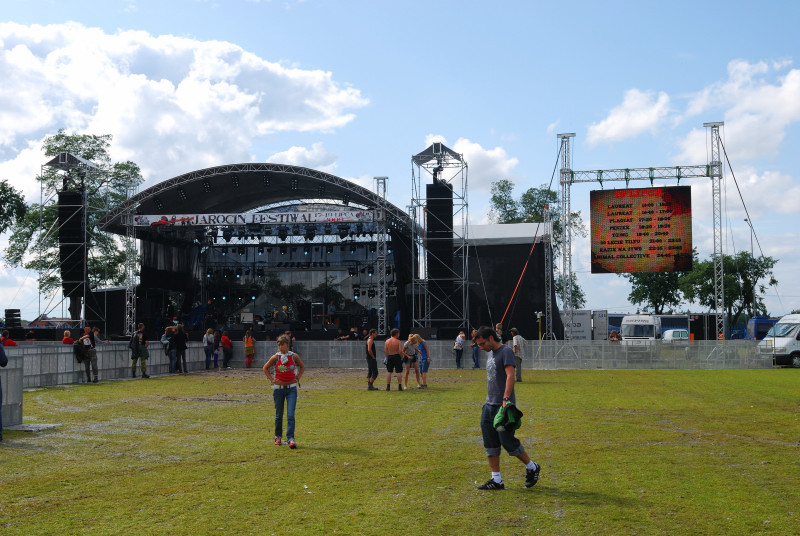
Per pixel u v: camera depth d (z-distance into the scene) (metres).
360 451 11.23
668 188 41.59
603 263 42.22
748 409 17.08
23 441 12.15
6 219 48.62
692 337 52.38
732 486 8.69
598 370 34.69
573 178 44.19
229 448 11.52
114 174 58.72
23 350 22.12
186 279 55.97
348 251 56.06
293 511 7.61
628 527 6.95
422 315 50.53
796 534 6.72
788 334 36.72
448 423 14.60
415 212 47.09
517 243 52.72
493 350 8.62
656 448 11.48
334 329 50.47
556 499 8.05
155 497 8.24
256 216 46.44
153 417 15.48
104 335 47.88
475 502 7.94
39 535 6.77
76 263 46.50
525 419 15.19
